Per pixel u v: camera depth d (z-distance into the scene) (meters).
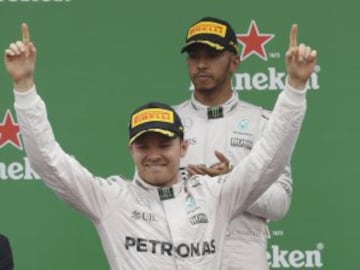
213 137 22.39
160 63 26.17
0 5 26.27
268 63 26.05
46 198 25.89
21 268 25.80
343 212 25.80
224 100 22.64
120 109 26.14
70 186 19.03
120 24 26.22
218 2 26.14
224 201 19.55
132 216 19.39
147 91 26.14
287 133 18.86
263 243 22.22
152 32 26.19
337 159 25.86
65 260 25.86
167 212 19.42
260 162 19.05
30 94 18.62
